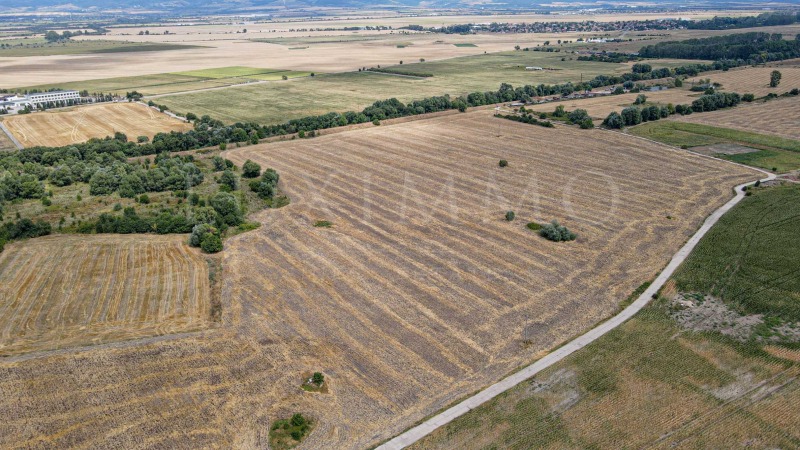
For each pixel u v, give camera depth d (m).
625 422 49.34
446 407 51.66
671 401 51.69
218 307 68.19
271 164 122.56
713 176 109.56
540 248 81.50
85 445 47.66
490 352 59.19
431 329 63.09
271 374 56.22
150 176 107.12
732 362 56.69
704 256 77.56
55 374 56.41
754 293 68.00
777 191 100.06
